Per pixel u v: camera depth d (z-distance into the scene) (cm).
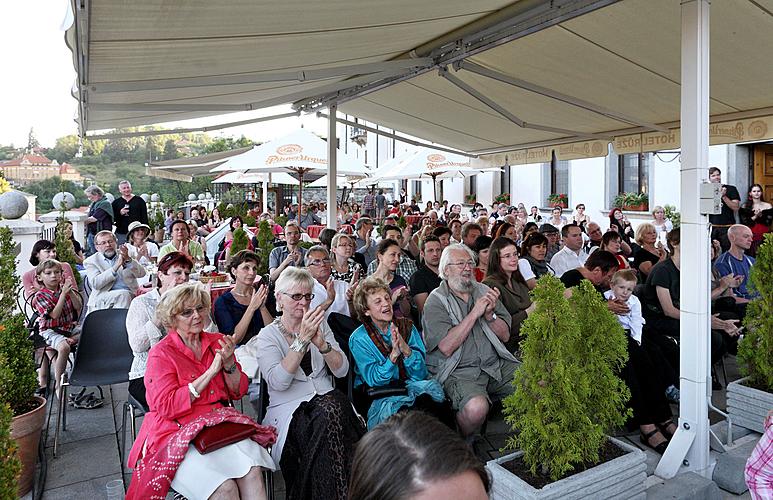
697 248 338
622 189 1429
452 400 360
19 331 366
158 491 265
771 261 376
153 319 368
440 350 372
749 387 388
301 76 472
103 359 430
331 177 800
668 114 732
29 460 339
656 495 313
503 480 275
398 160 1489
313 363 338
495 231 859
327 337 355
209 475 264
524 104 760
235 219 977
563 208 1582
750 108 667
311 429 294
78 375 416
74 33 294
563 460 267
